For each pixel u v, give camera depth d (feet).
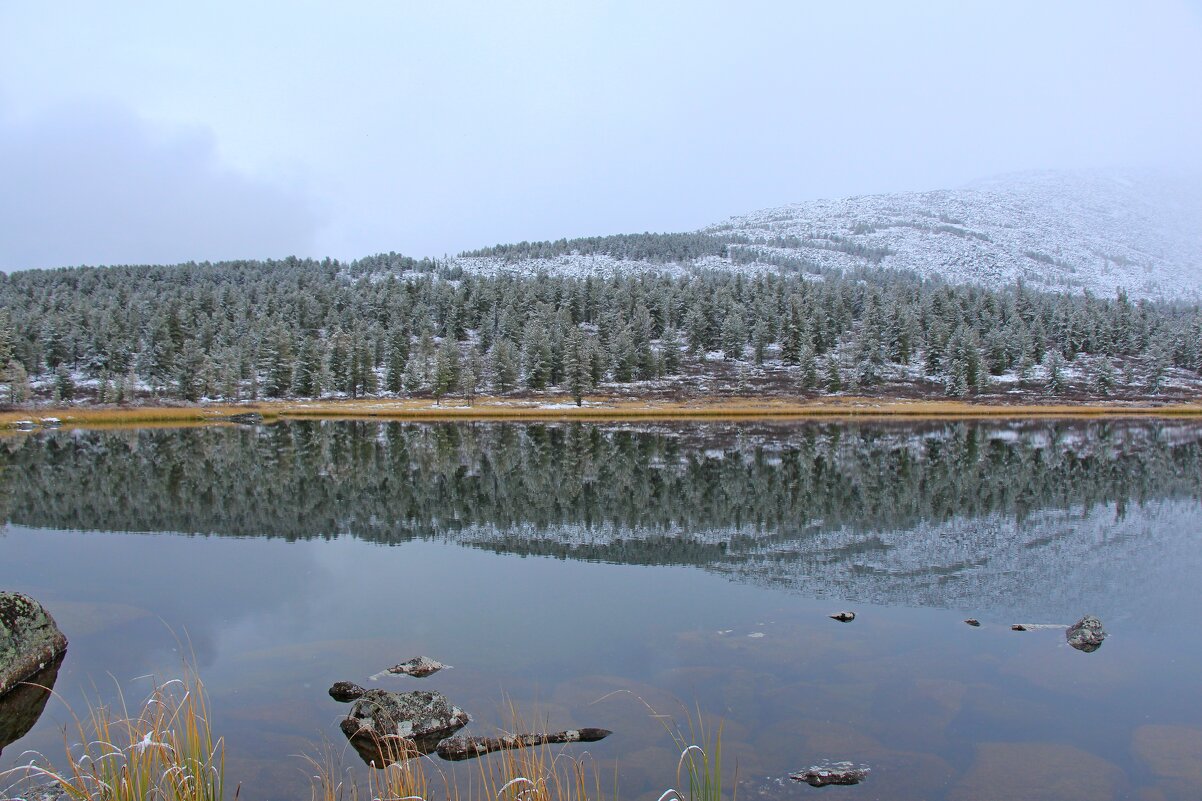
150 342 365.61
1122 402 331.57
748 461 145.59
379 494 106.73
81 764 27.32
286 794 25.49
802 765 28.07
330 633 45.24
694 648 41.47
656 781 26.71
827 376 346.74
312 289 512.22
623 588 55.83
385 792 24.67
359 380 359.66
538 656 40.47
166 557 68.18
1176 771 27.66
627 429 241.14
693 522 83.25
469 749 29.01
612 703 33.55
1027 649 41.52
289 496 104.88
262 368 362.74
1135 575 58.39
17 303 443.32
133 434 220.84
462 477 124.26
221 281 636.48
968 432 223.71
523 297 471.21
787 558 65.46
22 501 100.68
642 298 459.32
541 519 86.33
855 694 34.81
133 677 37.83
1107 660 39.75
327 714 32.83
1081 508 90.07
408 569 62.75
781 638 43.14
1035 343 400.88
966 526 79.15
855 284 551.59
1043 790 26.32
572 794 25.29
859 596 53.06
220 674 37.96
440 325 481.05
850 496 100.37
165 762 21.86
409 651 41.27
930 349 369.91
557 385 372.58
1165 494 100.73
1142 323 423.23
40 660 38.96
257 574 61.31
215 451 169.58
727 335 408.67
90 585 57.62
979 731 31.14
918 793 26.18
